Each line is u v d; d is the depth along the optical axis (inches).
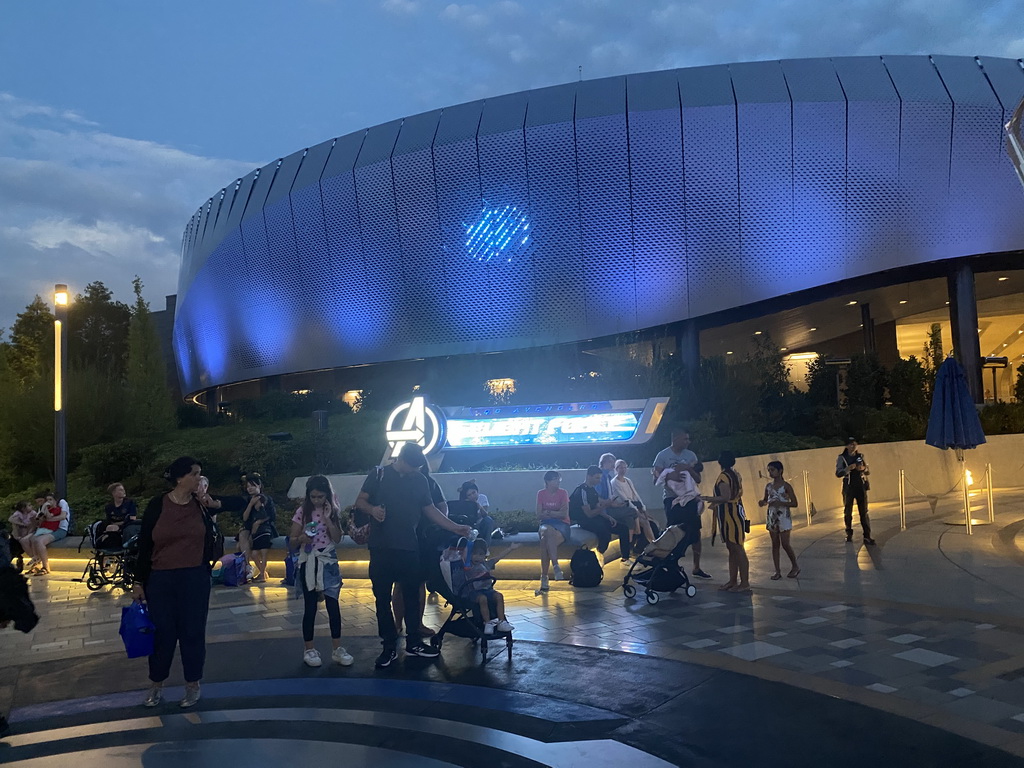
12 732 202.1
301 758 175.3
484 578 265.6
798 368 1932.8
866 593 352.5
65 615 396.2
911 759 163.6
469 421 716.0
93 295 2476.6
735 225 1304.1
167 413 1510.8
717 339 1627.7
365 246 1512.1
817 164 1274.6
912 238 1280.8
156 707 217.8
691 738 179.9
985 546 478.3
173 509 221.1
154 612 216.8
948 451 914.1
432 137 1424.7
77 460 1165.1
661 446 716.7
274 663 264.8
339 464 905.5
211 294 1865.2
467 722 196.5
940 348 1435.8
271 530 486.0
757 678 224.4
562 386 1085.8
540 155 1349.7
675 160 1299.2
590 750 174.9
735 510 374.9
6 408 1192.2
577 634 292.7
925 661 237.5
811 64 1304.1
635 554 454.3
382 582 256.4
